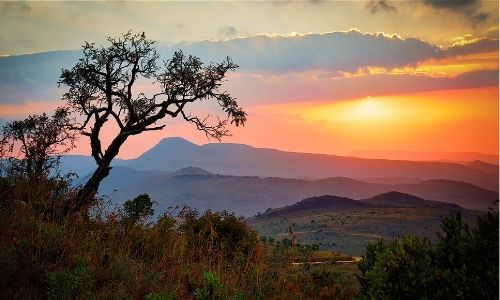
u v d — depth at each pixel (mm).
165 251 11125
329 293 13836
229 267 12125
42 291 7672
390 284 7855
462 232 7902
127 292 8383
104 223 11828
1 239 9234
